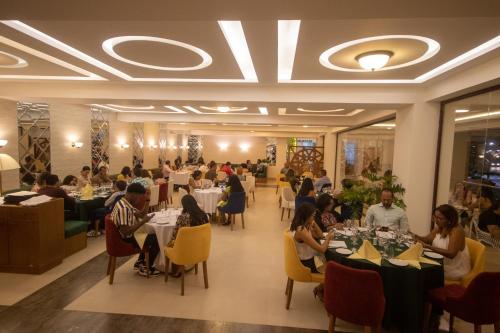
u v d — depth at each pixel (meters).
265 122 8.66
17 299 3.02
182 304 3.02
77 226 4.38
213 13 1.82
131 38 2.81
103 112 9.18
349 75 3.95
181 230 3.10
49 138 7.11
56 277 3.53
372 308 2.14
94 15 1.88
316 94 4.76
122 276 3.62
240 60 3.65
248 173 12.21
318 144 16.73
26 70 4.17
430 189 4.70
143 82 4.77
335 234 3.27
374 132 7.62
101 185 6.79
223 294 3.25
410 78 4.05
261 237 5.48
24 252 3.59
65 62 3.76
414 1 1.61
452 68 3.47
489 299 2.16
